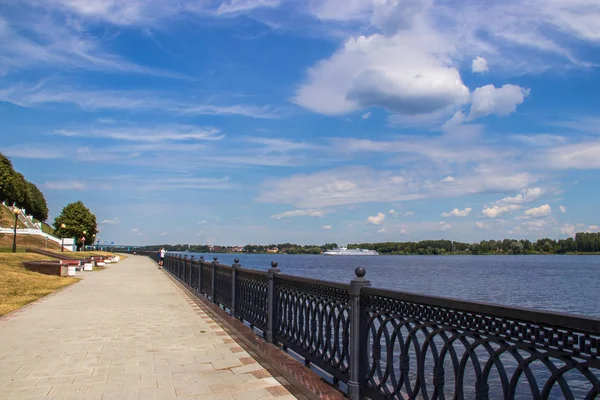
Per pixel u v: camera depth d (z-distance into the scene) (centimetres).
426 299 341
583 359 224
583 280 5700
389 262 15688
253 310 834
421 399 423
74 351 719
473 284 4875
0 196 7856
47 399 490
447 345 322
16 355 691
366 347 440
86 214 8781
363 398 446
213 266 1283
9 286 1681
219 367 623
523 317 257
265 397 499
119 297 1528
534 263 15600
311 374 539
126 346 757
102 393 511
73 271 2631
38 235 6869
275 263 732
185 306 1295
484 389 286
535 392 247
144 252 8069
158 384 545
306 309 591
